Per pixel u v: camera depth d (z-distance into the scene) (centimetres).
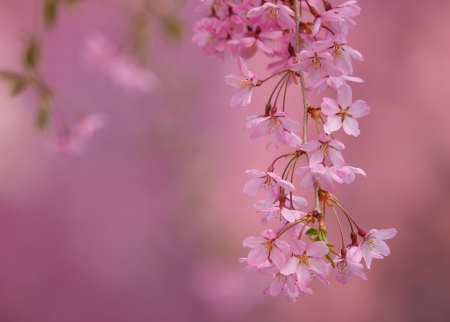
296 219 106
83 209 585
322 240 103
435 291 552
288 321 513
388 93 568
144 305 564
